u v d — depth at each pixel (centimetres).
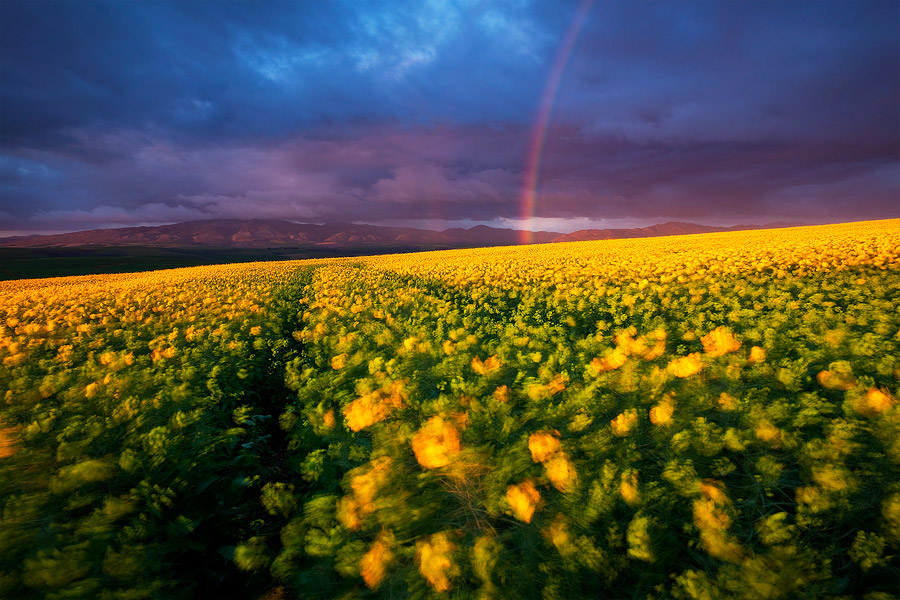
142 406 410
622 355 387
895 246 1620
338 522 262
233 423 501
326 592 241
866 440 265
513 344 556
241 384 621
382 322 825
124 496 290
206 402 481
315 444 436
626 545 222
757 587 174
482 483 262
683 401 335
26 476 296
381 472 270
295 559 269
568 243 4903
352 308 942
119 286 2134
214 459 397
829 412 303
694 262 1595
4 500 270
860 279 941
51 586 209
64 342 816
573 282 1300
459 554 216
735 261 1547
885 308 618
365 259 4416
